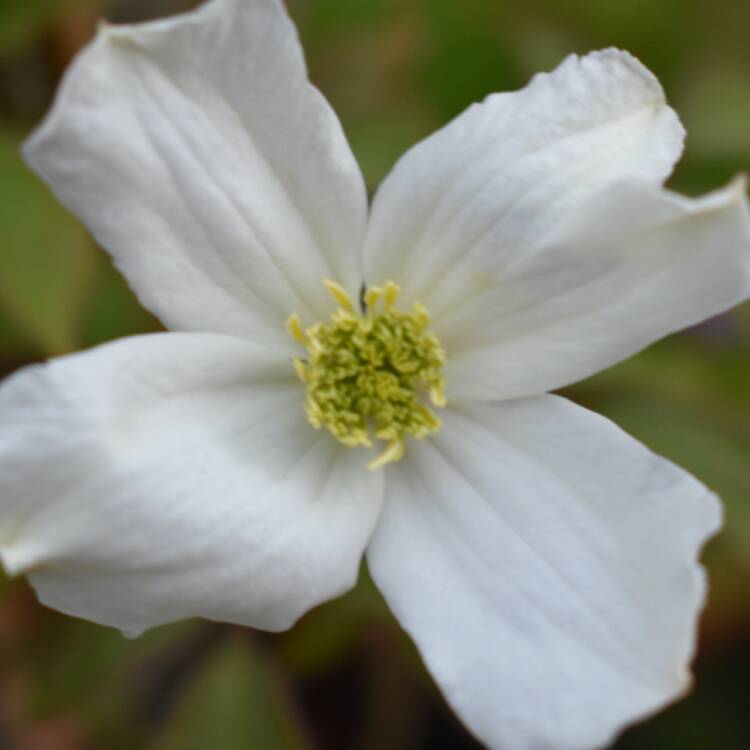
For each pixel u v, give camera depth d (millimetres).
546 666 147
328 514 154
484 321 156
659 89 151
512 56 208
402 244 157
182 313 151
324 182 154
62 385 140
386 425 158
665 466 149
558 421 154
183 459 146
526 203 151
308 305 158
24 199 192
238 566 147
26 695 208
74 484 140
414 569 154
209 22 145
